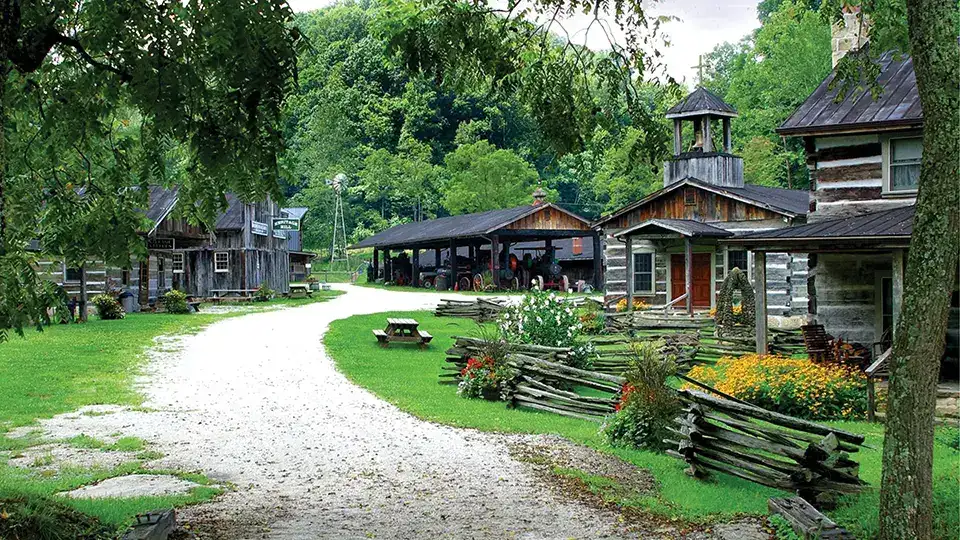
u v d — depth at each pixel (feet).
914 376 19.99
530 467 33.40
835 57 67.56
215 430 40.86
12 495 23.73
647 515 26.68
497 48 30.96
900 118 56.18
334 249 265.75
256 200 26.84
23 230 28.48
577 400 45.37
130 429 40.86
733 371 48.32
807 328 58.08
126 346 71.82
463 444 37.99
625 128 39.81
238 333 84.64
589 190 263.90
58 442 37.63
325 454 35.81
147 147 28.40
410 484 30.66
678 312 96.84
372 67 303.07
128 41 22.74
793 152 193.77
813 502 27.78
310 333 85.40
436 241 175.11
